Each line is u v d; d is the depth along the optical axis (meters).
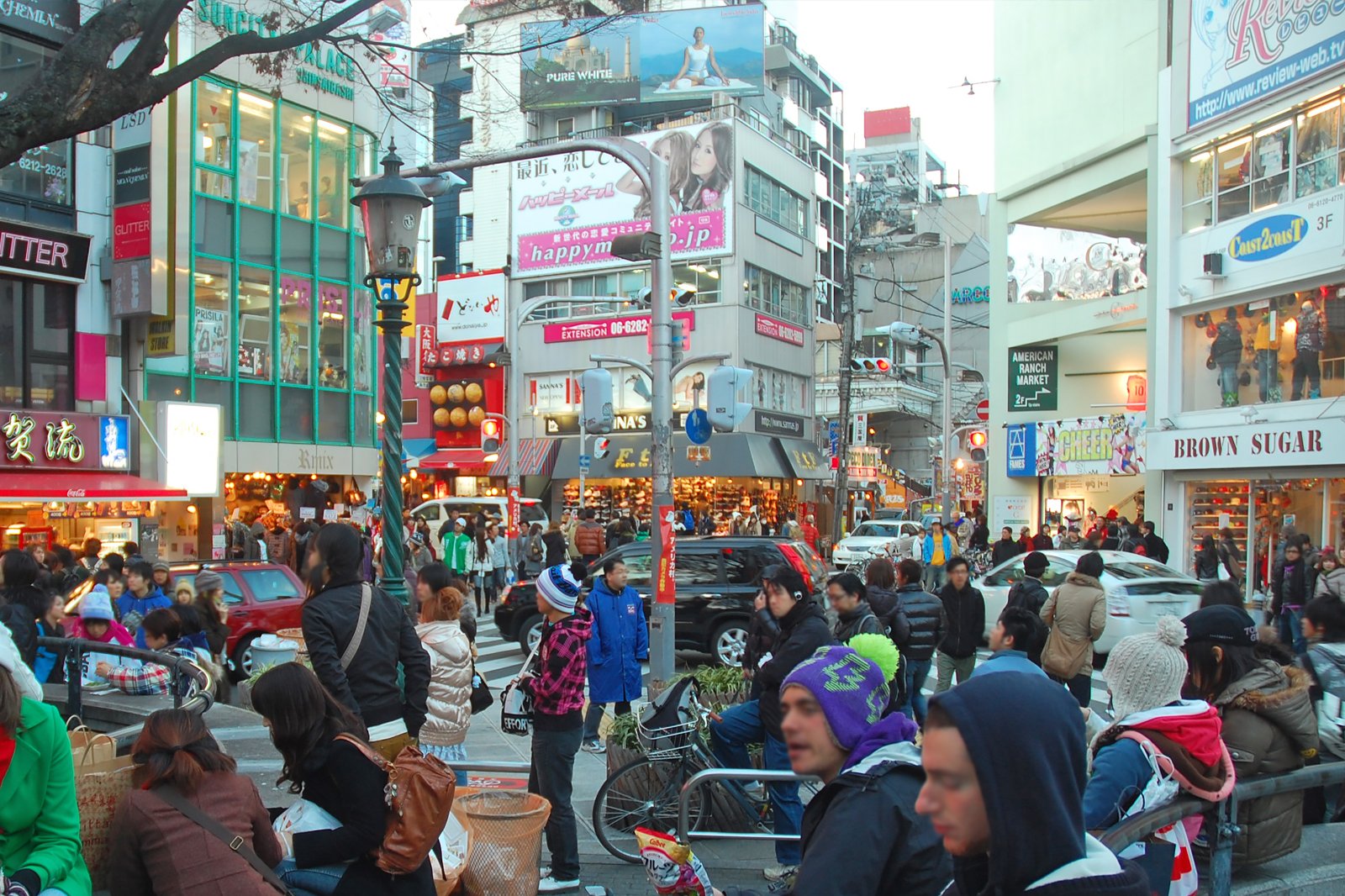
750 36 42.41
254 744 8.61
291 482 25.22
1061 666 8.94
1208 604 6.14
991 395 31.12
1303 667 6.27
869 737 2.82
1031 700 1.82
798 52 64.44
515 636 15.46
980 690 1.83
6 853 3.39
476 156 10.41
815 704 2.84
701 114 41.28
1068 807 1.81
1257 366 20.80
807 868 2.58
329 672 4.79
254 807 3.63
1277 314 20.30
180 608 9.20
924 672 9.35
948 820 1.83
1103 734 4.15
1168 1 22.92
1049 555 14.91
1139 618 13.20
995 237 31.05
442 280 41.56
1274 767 4.80
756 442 37.22
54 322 19.59
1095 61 26.48
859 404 47.56
